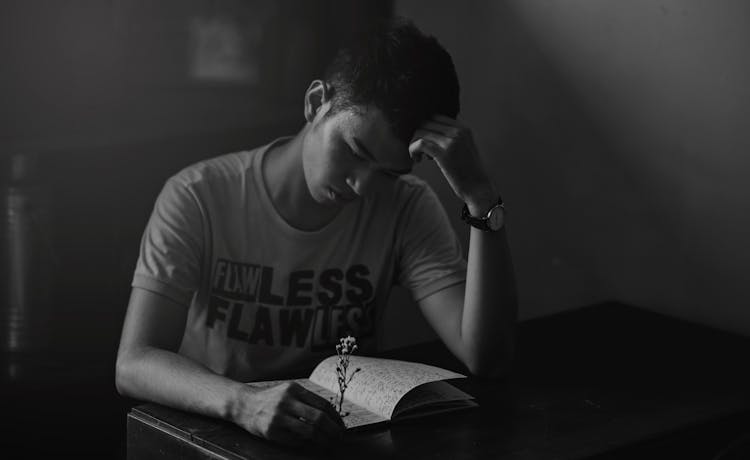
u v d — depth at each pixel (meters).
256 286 1.81
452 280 1.85
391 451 1.41
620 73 2.17
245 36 2.80
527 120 2.36
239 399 1.45
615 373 1.79
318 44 2.76
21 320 2.35
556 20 2.26
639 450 1.49
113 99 2.51
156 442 1.49
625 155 2.19
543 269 2.39
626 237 2.23
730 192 2.04
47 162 2.36
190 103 2.70
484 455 1.41
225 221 1.80
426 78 1.58
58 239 2.38
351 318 1.86
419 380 1.55
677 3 2.05
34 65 2.30
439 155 1.63
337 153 1.61
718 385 1.74
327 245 1.83
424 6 2.55
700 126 2.06
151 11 2.76
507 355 1.75
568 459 1.41
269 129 2.69
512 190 2.42
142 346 1.64
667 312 2.19
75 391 2.38
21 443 2.33
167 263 1.73
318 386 1.61
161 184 2.57
